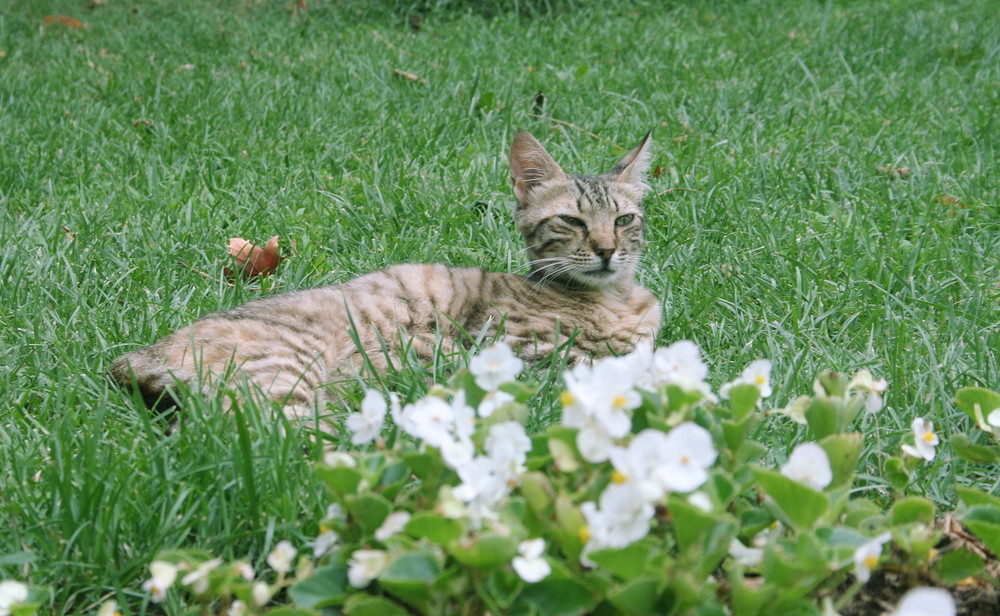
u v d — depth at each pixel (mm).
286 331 1585
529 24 3189
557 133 2143
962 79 2465
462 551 1230
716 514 1247
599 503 1269
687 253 1778
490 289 1668
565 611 1246
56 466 1395
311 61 2742
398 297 1628
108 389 1519
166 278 1718
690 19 3197
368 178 1939
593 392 1262
